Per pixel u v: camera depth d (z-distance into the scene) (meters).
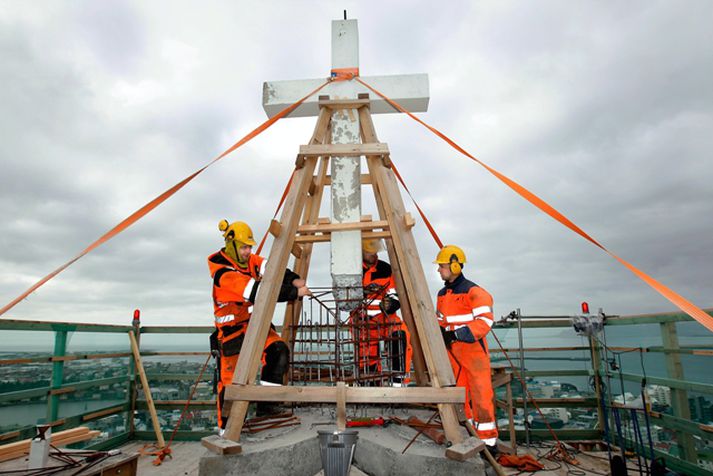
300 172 2.86
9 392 3.22
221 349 2.89
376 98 3.15
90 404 4.09
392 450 2.18
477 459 2.02
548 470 3.40
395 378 3.42
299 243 3.43
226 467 2.05
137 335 4.84
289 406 3.28
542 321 4.66
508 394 3.82
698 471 3.13
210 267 2.98
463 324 3.45
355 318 3.04
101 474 2.20
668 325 3.53
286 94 3.18
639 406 3.54
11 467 2.21
